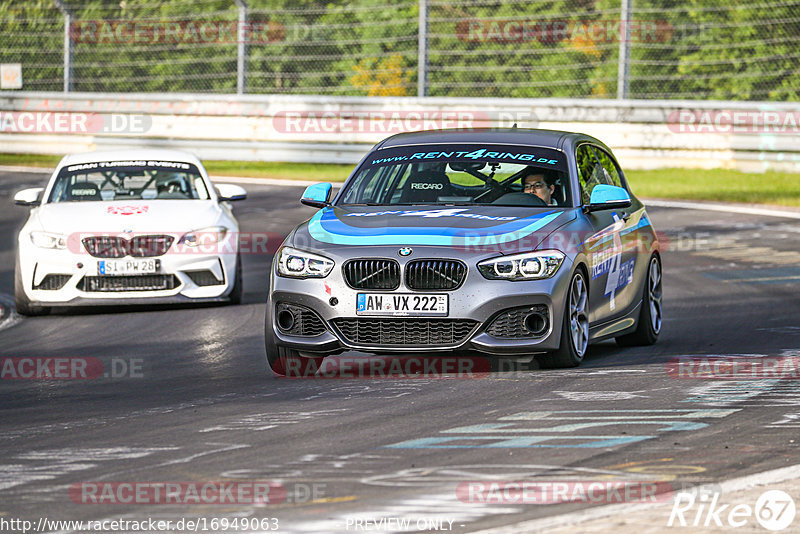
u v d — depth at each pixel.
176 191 40.22
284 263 25.47
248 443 19.08
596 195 26.92
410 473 16.80
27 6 91.75
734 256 48.12
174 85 92.19
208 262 37.53
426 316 24.25
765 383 23.94
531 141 28.77
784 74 81.50
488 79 85.88
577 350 25.88
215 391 24.31
